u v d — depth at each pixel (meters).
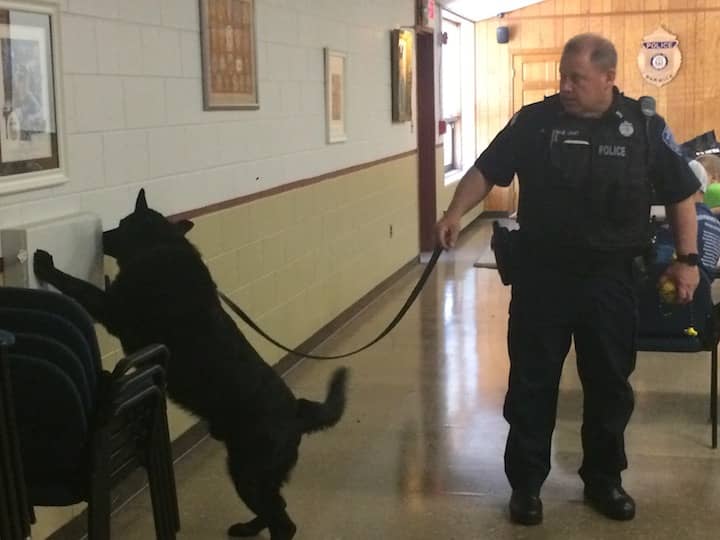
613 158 2.69
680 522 2.94
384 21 6.70
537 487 2.97
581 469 3.11
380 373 4.66
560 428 3.81
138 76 3.18
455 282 7.11
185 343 2.50
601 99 2.69
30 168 2.58
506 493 3.19
